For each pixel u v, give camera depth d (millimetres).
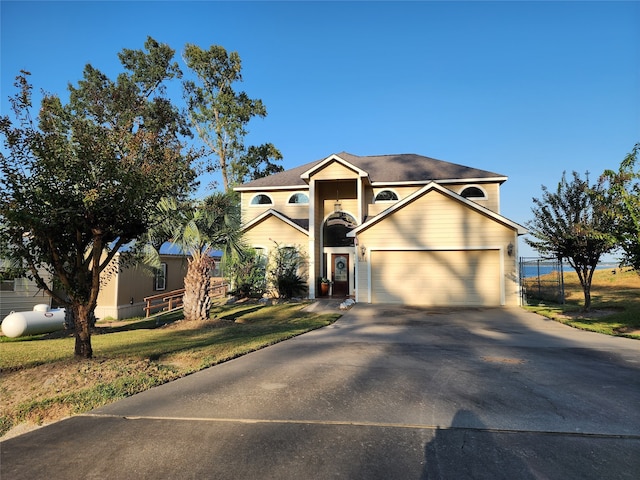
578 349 8242
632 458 3498
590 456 3531
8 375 6469
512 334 10250
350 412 4594
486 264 16922
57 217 5770
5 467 3379
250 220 21672
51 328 13719
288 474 3223
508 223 16547
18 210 5352
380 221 17750
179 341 9570
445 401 4961
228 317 14695
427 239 17312
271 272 20703
